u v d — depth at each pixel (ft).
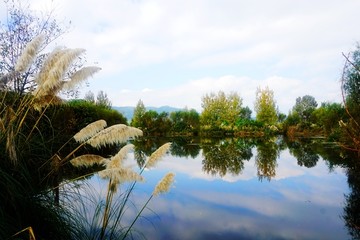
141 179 11.57
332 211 20.76
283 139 99.09
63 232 11.72
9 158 11.87
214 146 71.26
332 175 33.76
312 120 131.34
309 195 25.18
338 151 57.11
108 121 61.67
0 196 10.65
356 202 22.84
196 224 17.83
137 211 19.48
